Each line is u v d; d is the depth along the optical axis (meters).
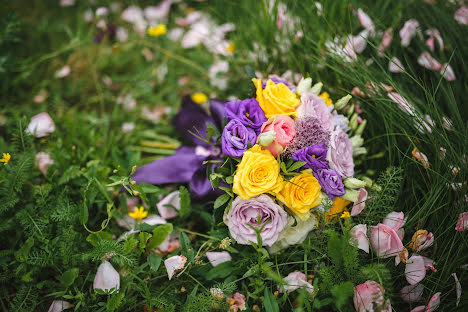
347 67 0.83
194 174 0.78
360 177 0.76
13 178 0.75
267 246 0.73
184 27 1.09
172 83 1.04
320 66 0.87
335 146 0.71
